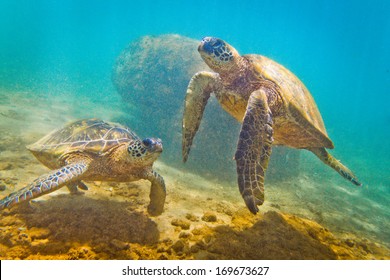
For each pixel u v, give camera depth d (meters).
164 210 1.24
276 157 2.46
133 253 0.89
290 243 1.01
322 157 1.57
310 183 2.68
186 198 1.50
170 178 1.89
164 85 2.63
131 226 1.01
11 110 2.62
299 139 1.31
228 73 1.21
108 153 1.12
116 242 0.91
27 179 1.34
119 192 1.37
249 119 0.97
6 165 1.43
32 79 5.45
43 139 1.29
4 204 0.84
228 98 1.23
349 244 1.22
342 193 2.58
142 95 2.77
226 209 1.35
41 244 0.87
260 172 0.94
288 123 1.21
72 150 1.14
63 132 1.26
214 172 2.20
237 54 1.23
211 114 2.22
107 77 7.58
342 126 8.32
